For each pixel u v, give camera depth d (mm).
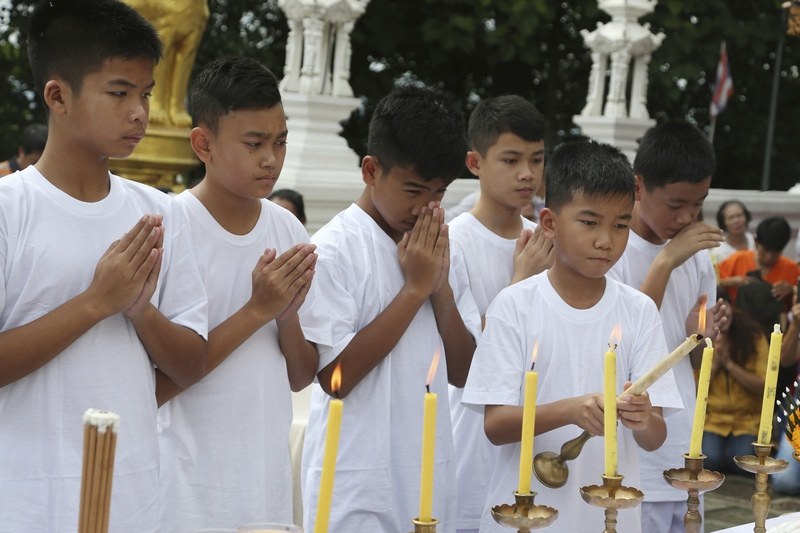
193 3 7461
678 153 4004
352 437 3463
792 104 15211
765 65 14867
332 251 3510
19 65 14461
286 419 3367
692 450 2846
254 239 3359
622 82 9625
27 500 2783
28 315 2816
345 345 3434
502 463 3334
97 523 1932
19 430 2795
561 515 3199
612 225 3260
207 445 3221
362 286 3523
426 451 2209
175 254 3117
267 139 3215
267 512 3287
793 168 15391
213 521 3211
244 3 14422
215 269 3291
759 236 8406
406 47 14055
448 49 13156
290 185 7812
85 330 2789
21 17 14211
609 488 2580
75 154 2887
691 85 14891
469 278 3998
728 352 6988
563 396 3326
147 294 2871
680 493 4051
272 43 14562
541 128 4090
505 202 4055
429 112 3430
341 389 3412
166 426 3242
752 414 7070
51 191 2859
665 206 4055
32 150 6664
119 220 2959
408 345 3547
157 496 2975
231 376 3240
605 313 3373
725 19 13250
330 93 8641
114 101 2836
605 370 2607
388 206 3498
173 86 7570
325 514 2051
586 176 3236
